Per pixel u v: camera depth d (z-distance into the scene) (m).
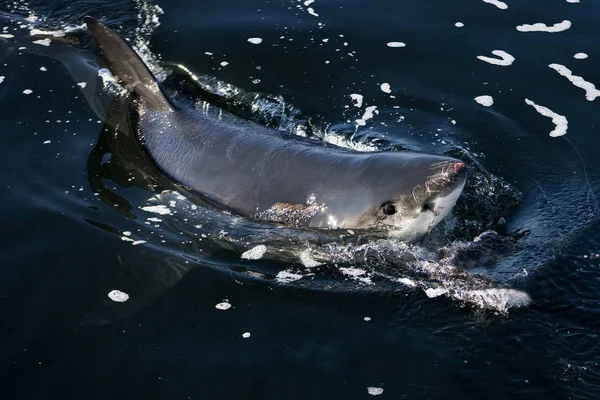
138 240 5.89
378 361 4.91
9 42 8.40
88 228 5.98
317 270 5.67
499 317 5.25
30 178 6.46
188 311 5.29
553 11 9.20
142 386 4.71
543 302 5.37
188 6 9.30
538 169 6.86
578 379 4.77
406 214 5.71
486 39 8.69
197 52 8.41
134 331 5.11
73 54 8.18
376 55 8.41
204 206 6.19
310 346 5.01
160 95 6.94
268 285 5.53
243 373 4.80
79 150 6.80
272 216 5.96
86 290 5.44
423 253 5.81
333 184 5.89
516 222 6.23
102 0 9.39
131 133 6.97
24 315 5.22
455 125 7.42
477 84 7.99
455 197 5.67
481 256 5.80
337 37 8.70
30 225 5.99
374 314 5.29
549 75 8.11
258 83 7.95
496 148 7.11
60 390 4.67
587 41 8.62
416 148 7.06
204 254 5.80
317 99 7.75
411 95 7.82
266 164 6.18
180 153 6.57
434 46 8.57
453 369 4.85
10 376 4.76
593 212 6.29
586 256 5.79
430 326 5.19
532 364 4.88
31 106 7.35
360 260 5.73
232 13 9.15
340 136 7.23
